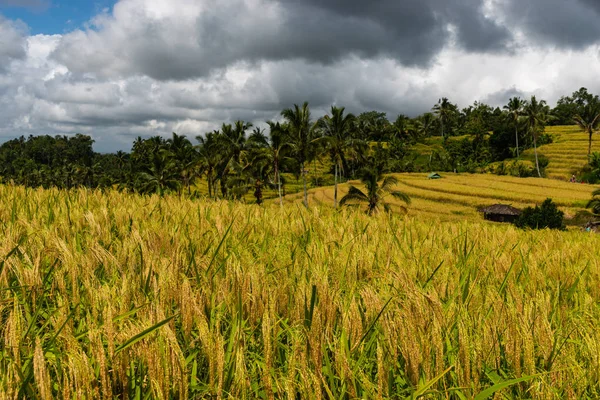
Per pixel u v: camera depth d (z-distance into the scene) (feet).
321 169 399.44
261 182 176.14
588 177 284.61
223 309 10.87
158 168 182.39
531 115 305.12
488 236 30.17
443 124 530.27
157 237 15.90
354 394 8.17
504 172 313.94
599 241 45.09
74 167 374.02
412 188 242.37
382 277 13.61
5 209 20.81
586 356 10.14
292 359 8.07
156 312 8.93
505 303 12.46
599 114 310.24
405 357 8.87
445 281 13.91
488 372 9.65
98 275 12.45
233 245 16.90
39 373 6.74
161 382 7.49
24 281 10.61
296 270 13.93
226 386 8.02
